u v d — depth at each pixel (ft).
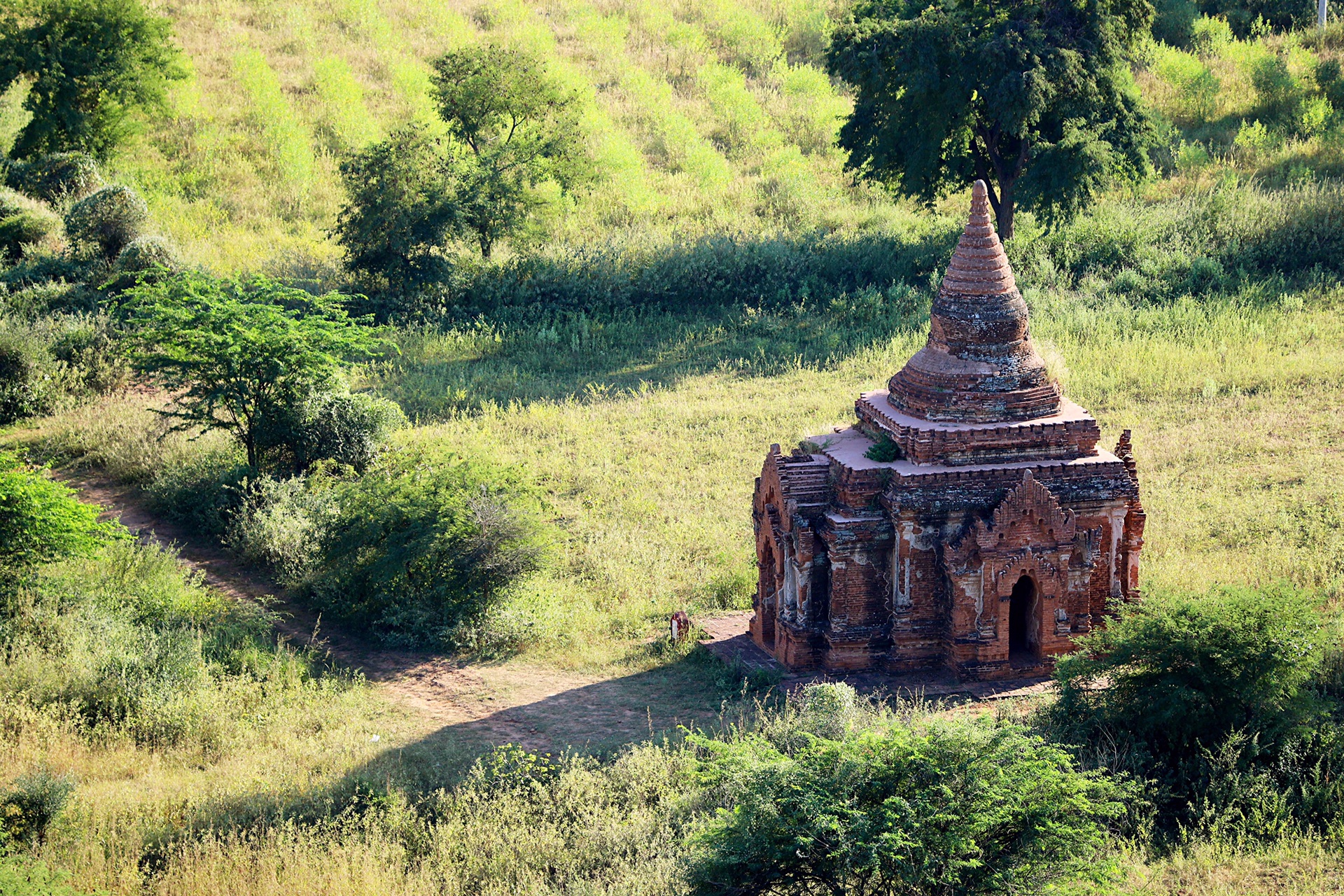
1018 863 165.37
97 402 419.74
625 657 268.21
